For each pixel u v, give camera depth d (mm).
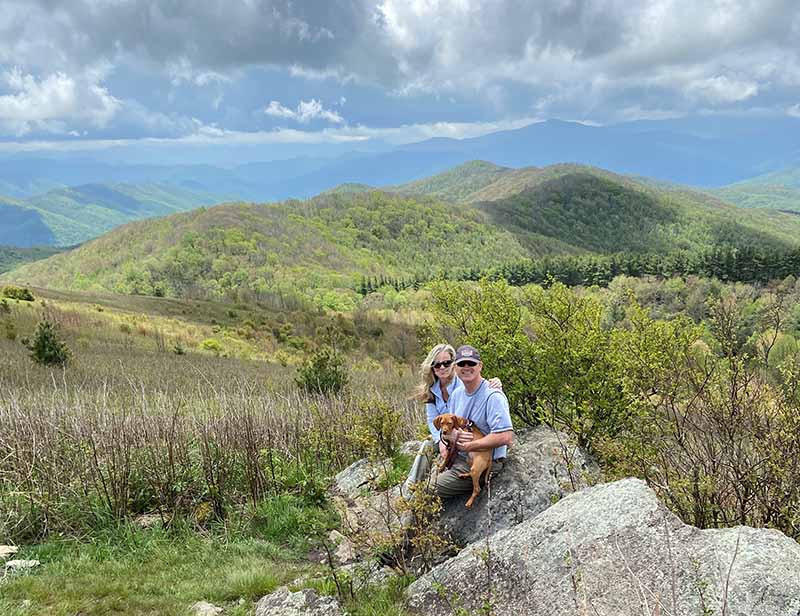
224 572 4809
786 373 3975
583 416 6066
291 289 159000
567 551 3439
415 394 5191
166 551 5289
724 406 4180
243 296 110125
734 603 2775
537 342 6941
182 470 6562
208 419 7418
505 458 5027
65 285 181375
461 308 7715
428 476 5004
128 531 5566
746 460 3998
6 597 4242
